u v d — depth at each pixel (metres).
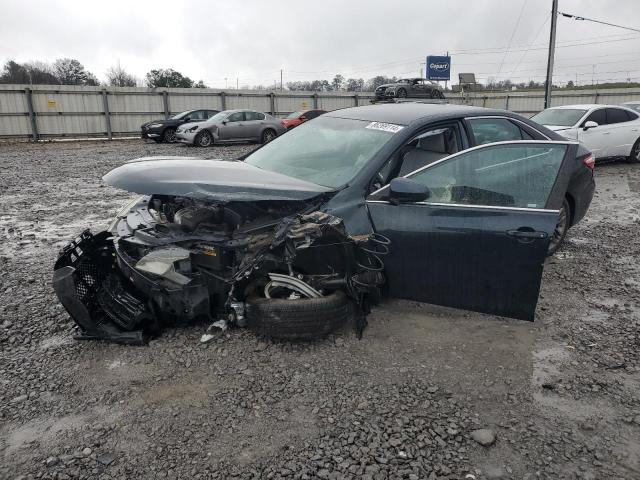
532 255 3.68
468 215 3.79
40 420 2.92
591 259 5.81
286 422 2.92
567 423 2.95
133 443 2.73
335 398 3.15
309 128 5.12
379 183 4.05
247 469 2.55
